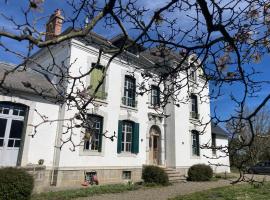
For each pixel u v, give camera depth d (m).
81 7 3.23
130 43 3.34
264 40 4.20
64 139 14.10
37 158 13.48
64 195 11.40
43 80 15.10
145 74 4.53
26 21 2.36
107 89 16.58
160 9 3.18
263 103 3.27
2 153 12.65
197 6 3.53
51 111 14.36
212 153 24.42
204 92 23.09
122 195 12.37
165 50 4.06
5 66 14.88
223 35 3.25
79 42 15.38
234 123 3.72
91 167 15.08
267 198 11.25
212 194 12.50
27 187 9.91
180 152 20.34
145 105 19.11
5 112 12.97
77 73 14.96
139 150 18.11
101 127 16.06
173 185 16.23
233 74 4.16
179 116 20.91
